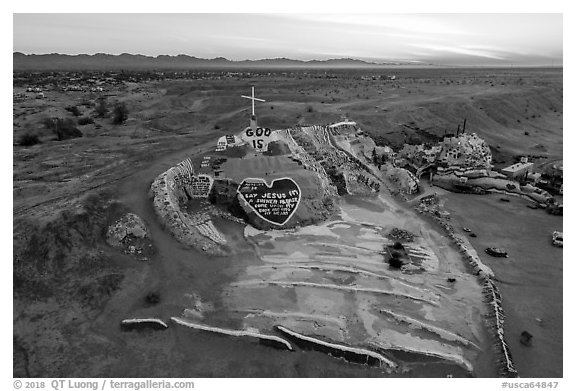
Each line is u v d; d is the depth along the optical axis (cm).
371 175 7969
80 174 6512
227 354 3788
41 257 4569
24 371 3456
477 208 7406
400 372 3691
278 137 7694
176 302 4362
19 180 6228
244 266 5056
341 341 3947
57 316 4050
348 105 12638
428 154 9031
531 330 4334
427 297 4684
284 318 4209
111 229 5141
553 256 5772
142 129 9750
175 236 5331
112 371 3531
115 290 4425
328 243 5666
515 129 13762
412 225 6384
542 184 8581
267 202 6103
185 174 6425
